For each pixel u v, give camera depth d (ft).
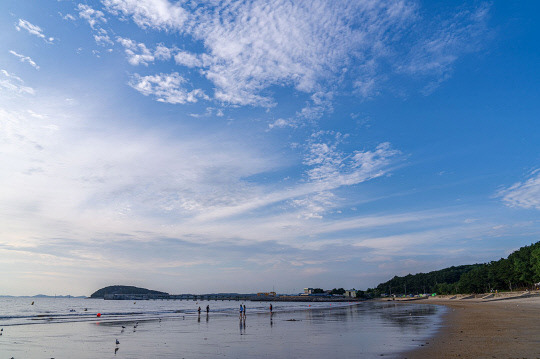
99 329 145.38
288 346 82.74
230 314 281.74
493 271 479.00
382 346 77.41
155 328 146.82
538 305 235.40
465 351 64.44
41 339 107.96
